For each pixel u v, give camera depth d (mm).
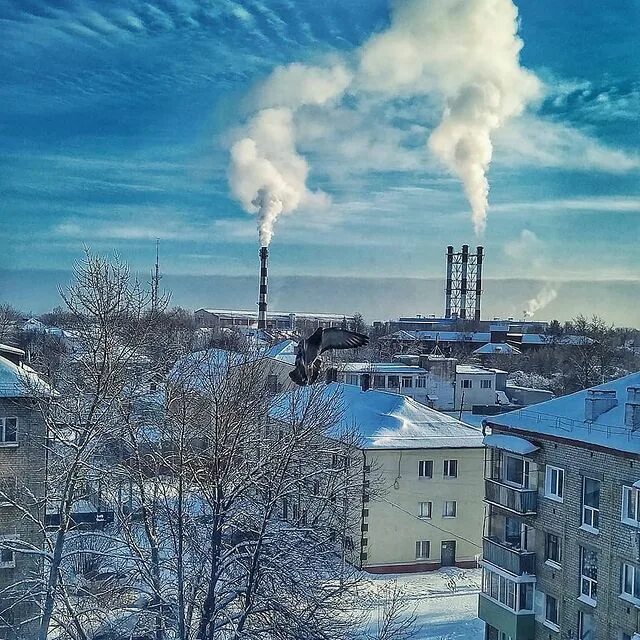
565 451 34500
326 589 31375
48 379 38656
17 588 33281
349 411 55125
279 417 38531
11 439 34406
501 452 38469
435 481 51125
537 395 99000
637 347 124250
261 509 29922
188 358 40844
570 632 33812
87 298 31031
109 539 29359
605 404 34469
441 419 54438
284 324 170000
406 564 50375
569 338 142250
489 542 38375
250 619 28250
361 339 12891
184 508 29797
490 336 155625
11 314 100000
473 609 43875
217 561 27766
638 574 30688
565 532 34344
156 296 39719
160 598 27094
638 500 30797
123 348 31906
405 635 34844
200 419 36156
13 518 34156
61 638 29062
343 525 39469
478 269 176250
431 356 101375
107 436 29625
